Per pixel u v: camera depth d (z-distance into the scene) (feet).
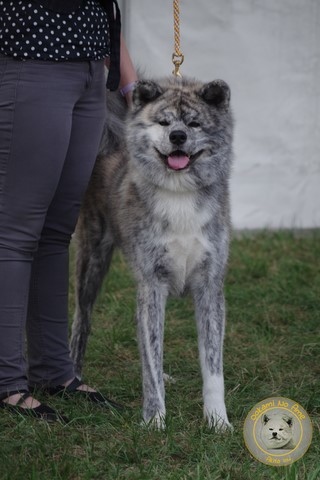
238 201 35.88
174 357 23.50
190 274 19.44
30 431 17.61
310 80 35.60
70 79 17.81
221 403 18.63
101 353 23.57
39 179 17.95
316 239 34.68
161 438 17.43
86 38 17.80
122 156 21.31
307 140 36.06
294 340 24.68
